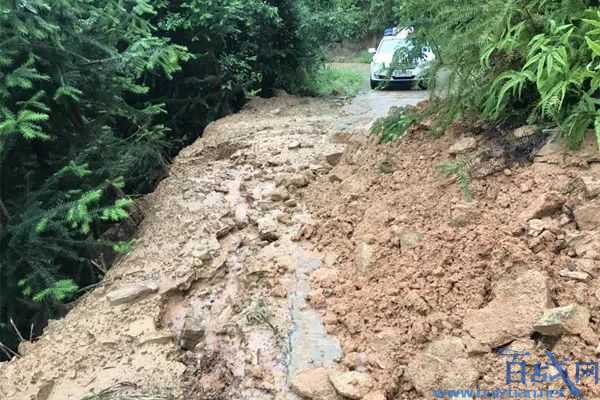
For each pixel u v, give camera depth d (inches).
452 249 87.1
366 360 74.8
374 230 104.0
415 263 88.3
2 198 154.5
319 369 74.7
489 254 82.6
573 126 92.3
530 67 99.3
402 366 71.8
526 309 70.1
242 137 219.1
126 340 93.5
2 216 137.5
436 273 83.5
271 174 160.6
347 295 89.9
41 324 129.3
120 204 135.4
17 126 128.3
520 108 112.3
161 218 150.3
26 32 140.0
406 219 100.7
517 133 105.8
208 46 314.8
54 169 166.6
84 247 146.3
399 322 79.3
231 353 84.6
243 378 77.7
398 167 124.2
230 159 192.5
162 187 178.5
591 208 81.2
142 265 122.0
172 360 88.1
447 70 125.3
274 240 119.0
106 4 179.8
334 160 164.9
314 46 389.1
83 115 183.8
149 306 103.0
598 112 89.1
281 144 193.6
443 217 96.3
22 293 136.3
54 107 164.4
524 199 90.9
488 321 71.8
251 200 143.6
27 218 133.7
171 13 300.4
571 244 78.5
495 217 90.0
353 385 69.7
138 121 222.5
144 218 159.0
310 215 126.4
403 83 329.7
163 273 114.6
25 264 135.7
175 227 139.5
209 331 93.7
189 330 91.9
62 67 160.7
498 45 100.0
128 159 178.4
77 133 173.8
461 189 100.6
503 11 98.9
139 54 174.9
